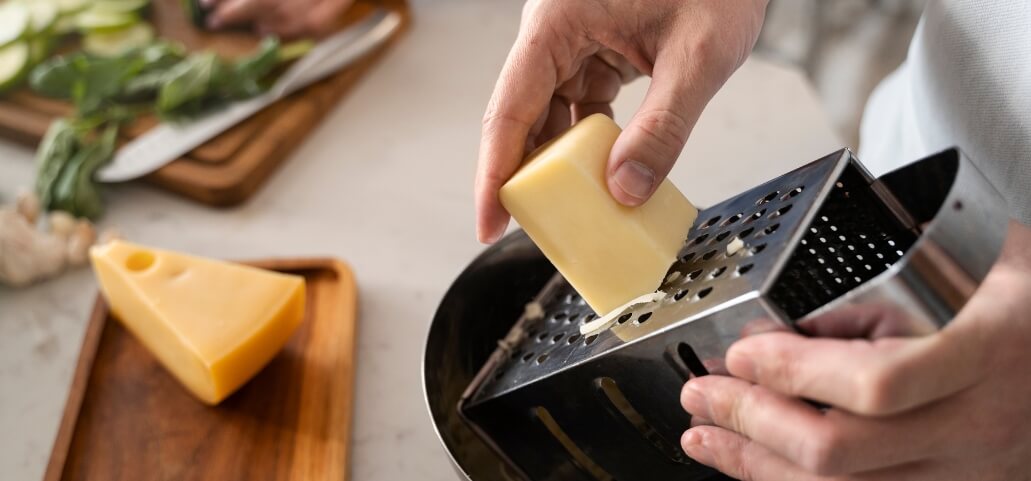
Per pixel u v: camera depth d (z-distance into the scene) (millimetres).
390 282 739
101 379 670
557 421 538
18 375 685
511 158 542
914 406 426
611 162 502
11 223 730
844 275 488
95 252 683
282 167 835
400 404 662
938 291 411
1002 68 561
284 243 769
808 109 866
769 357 427
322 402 651
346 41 909
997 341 425
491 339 630
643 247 504
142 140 828
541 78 557
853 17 1134
